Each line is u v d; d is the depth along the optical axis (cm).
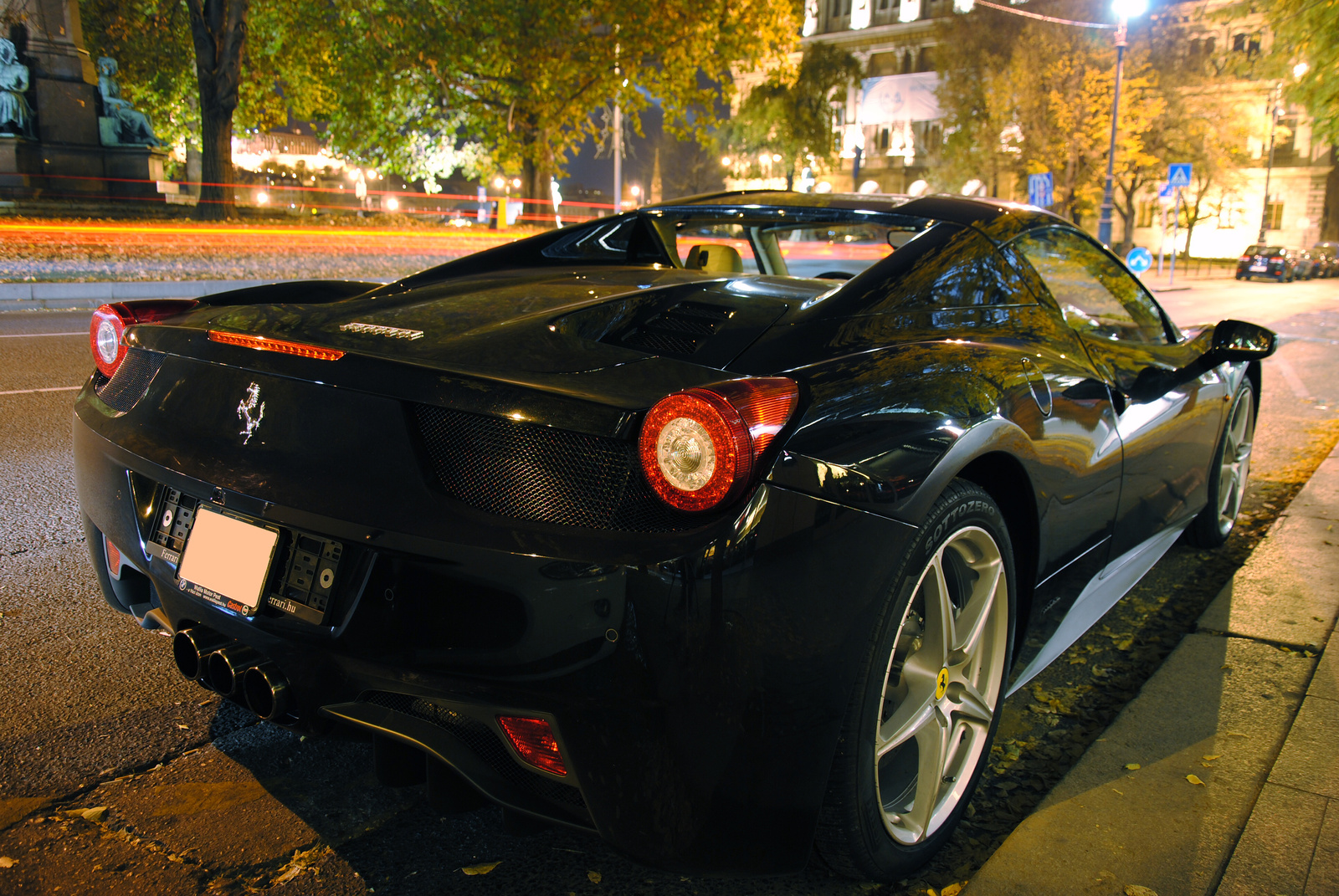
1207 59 4009
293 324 184
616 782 136
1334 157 5444
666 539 134
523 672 136
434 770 150
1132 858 172
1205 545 358
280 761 203
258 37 2622
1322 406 686
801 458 140
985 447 167
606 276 232
